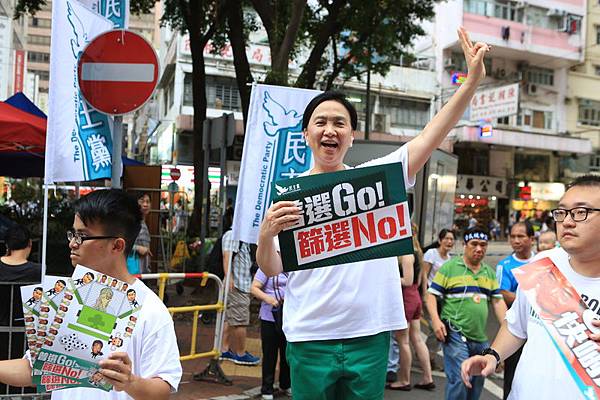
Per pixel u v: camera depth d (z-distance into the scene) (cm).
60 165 388
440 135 237
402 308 245
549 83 3133
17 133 599
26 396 372
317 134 242
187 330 757
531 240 454
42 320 166
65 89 392
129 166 1048
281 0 1245
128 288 173
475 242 422
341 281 234
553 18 3017
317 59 1207
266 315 501
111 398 180
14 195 1817
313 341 238
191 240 1217
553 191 3116
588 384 185
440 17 2870
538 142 2936
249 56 2342
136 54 413
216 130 798
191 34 1306
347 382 238
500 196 3056
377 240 222
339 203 222
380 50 1434
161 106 2994
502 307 423
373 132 2694
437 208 1172
